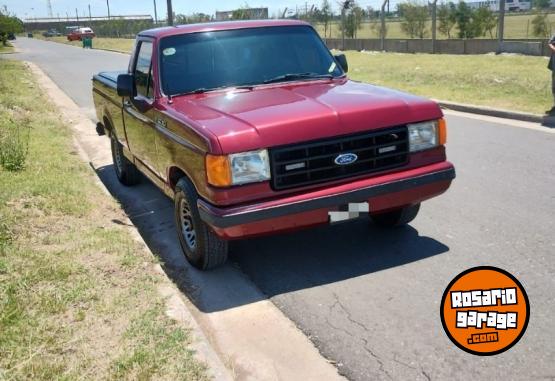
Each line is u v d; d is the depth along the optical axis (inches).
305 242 216.8
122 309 158.6
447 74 620.7
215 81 215.9
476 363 138.7
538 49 773.9
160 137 208.5
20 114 472.1
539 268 182.7
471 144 347.3
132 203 283.0
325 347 149.9
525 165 296.2
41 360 134.5
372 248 207.5
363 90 205.6
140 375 129.0
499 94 490.0
